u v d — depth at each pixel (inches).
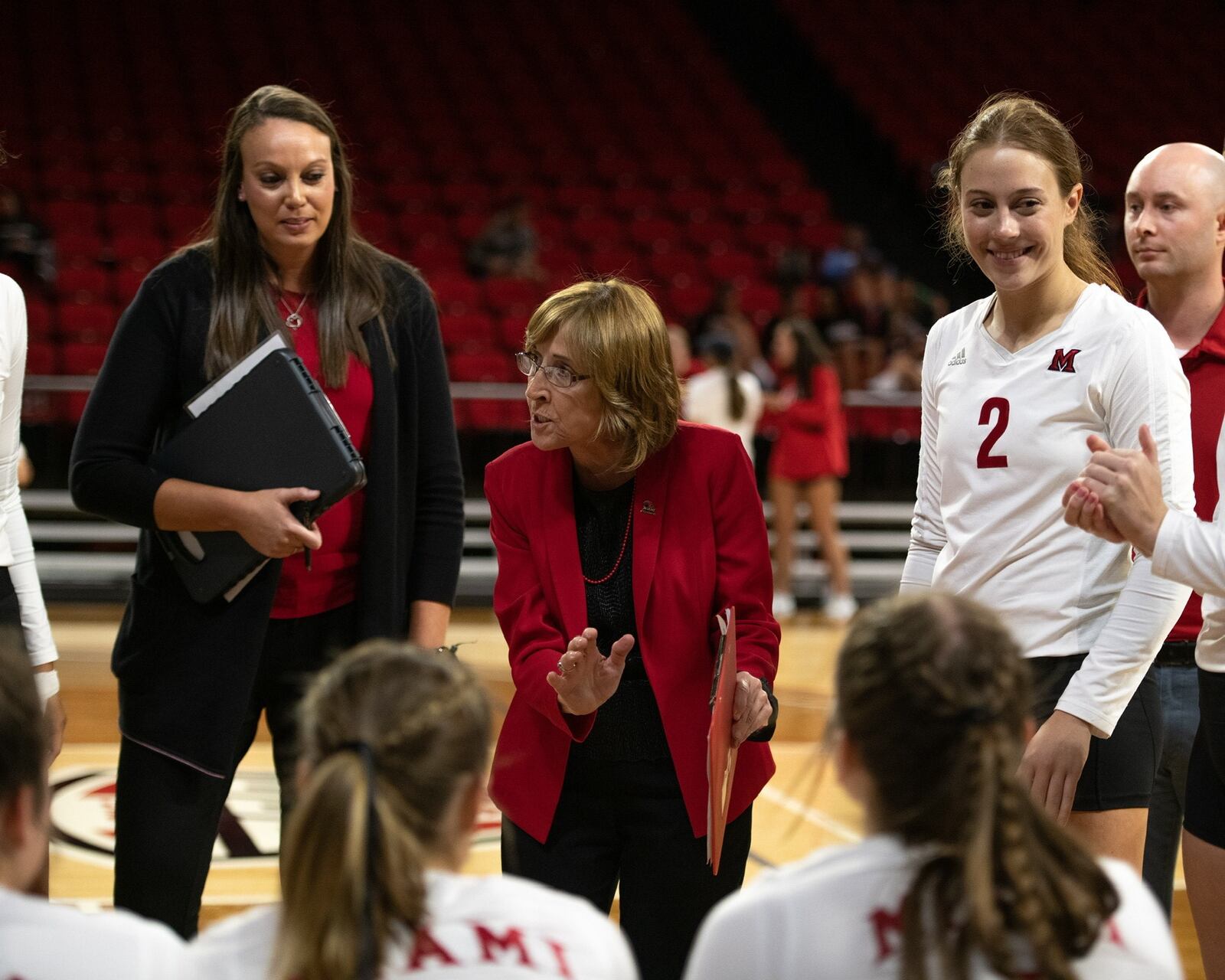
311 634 126.2
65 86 641.6
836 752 73.5
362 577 125.0
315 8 717.3
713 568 114.3
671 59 726.5
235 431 118.1
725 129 685.3
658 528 113.9
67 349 469.1
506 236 557.0
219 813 124.8
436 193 609.9
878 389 497.0
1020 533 117.6
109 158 601.3
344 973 64.3
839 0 785.6
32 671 70.6
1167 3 802.2
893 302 541.6
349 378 124.3
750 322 553.6
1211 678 109.2
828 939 67.7
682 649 113.3
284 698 126.6
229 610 120.6
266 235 122.3
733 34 782.5
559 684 103.0
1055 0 799.1
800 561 468.4
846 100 720.3
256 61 675.4
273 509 114.3
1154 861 138.9
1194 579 97.1
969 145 118.3
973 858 65.8
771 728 112.8
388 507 125.3
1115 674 109.7
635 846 115.5
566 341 108.6
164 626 121.8
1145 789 117.4
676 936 115.1
